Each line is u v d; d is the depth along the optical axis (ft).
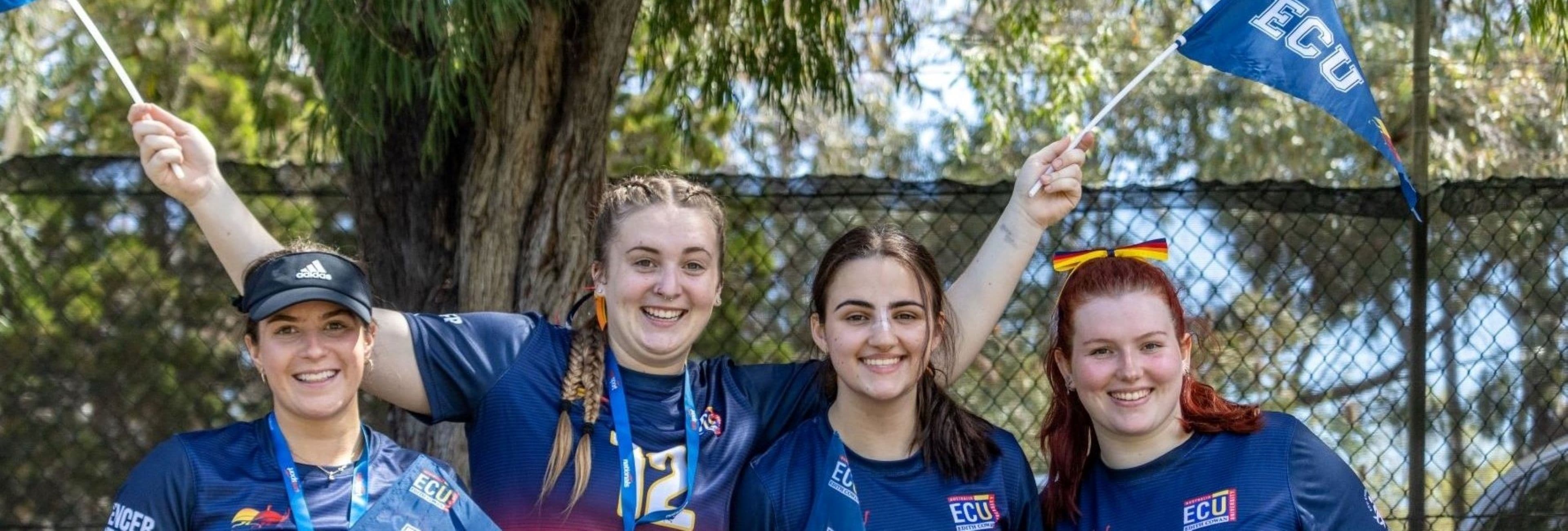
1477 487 15.03
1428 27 15.20
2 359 14.24
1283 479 10.17
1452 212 14.80
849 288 10.53
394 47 12.64
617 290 10.77
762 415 11.34
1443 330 14.83
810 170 32.19
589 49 13.42
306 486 9.73
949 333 11.52
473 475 10.62
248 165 13.99
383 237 13.52
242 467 9.66
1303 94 12.37
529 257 13.34
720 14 16.98
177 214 14.29
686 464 10.56
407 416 13.88
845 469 10.51
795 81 16.67
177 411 14.44
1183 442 10.62
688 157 26.86
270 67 12.35
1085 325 10.57
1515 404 14.90
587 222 13.53
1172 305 10.71
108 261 14.17
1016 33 22.25
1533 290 14.84
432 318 10.84
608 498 10.27
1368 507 10.42
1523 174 28.66
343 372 9.86
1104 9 30.17
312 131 13.44
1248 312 14.49
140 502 9.32
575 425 10.46
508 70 13.16
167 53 27.91
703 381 11.30
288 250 10.15
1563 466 14.85
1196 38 12.50
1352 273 14.61
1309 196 14.46
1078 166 12.03
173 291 14.39
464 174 13.37
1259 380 14.79
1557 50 20.85
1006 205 13.89
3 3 10.95
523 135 13.23
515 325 11.04
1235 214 14.49
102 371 14.35
